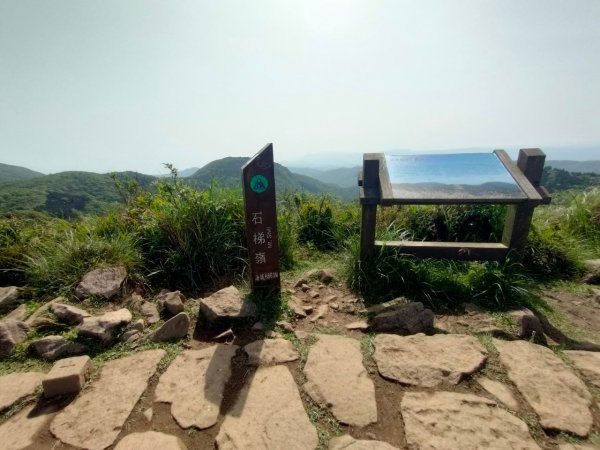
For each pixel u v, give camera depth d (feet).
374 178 10.01
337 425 5.41
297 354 7.22
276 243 9.15
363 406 5.78
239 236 11.89
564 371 6.54
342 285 10.52
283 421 5.48
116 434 5.25
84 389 6.23
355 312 8.98
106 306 8.61
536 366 6.68
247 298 9.04
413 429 5.28
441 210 14.06
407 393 6.08
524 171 9.89
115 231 12.31
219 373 6.63
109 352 7.28
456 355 7.02
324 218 15.30
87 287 8.94
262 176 8.57
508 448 4.91
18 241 10.88
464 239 13.52
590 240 13.52
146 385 6.31
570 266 11.31
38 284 9.52
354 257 10.72
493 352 7.15
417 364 6.78
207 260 10.86
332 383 6.33
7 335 7.29
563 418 5.43
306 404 5.85
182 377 6.51
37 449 5.02
